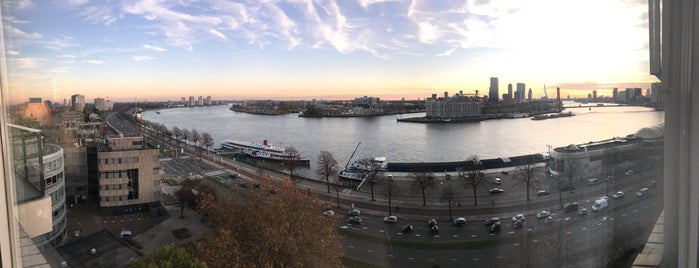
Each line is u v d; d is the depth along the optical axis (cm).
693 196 146
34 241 160
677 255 160
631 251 219
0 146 129
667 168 167
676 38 154
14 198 139
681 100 152
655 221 195
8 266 127
